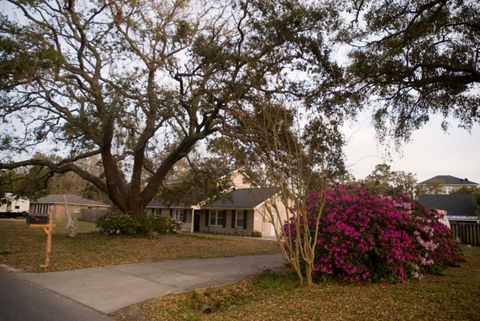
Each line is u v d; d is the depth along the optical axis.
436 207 33.19
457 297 6.89
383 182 40.66
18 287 8.12
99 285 8.54
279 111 9.20
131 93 14.81
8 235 18.08
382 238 8.44
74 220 17.91
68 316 6.25
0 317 5.95
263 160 9.82
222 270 10.70
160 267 10.94
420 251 9.49
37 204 49.22
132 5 16.73
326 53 13.48
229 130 15.30
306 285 8.11
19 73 13.27
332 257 8.39
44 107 16.16
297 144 8.40
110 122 16.08
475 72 11.08
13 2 16.03
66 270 10.19
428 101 12.65
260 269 10.90
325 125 9.35
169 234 19.78
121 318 6.32
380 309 6.28
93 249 13.84
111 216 18.75
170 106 15.24
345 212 8.62
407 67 11.80
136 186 19.62
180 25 16.33
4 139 16.88
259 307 6.76
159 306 6.96
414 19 11.07
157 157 21.80
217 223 35.16
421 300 6.73
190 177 23.44
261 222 32.34
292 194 8.36
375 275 8.40
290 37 13.63
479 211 30.33
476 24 11.03
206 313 6.76
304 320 5.93
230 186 22.34
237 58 14.02
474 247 20.94
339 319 5.87
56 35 16.42
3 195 21.84
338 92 12.92
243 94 13.67
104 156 18.56
